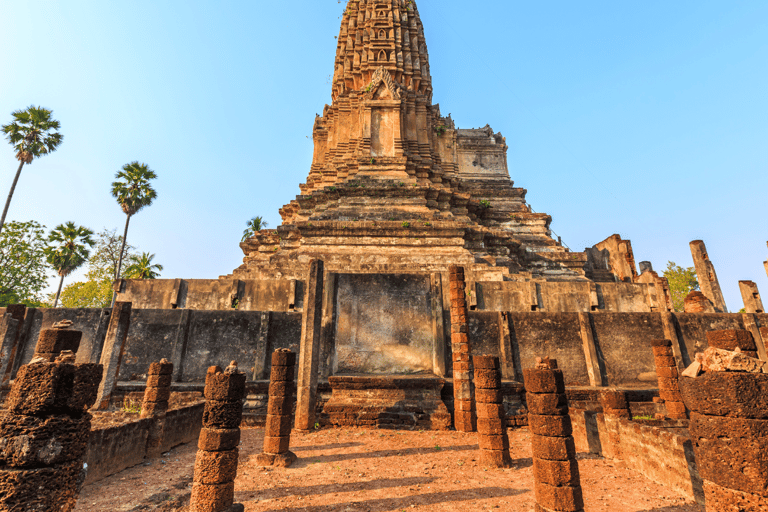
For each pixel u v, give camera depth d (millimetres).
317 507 6191
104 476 7336
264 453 8484
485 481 7398
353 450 9562
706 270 23766
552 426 5770
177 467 8188
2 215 30516
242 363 14492
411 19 32844
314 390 11609
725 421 3852
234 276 19609
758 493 3561
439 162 30000
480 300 17203
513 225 29031
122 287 16953
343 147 28078
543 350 15047
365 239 21672
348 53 31656
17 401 3574
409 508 6176
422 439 10648
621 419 8773
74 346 6559
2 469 3436
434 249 21375
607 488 7156
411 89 29672
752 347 4758
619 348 15203
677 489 6789
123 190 37188
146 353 14602
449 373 14023
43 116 32531
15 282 36938
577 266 26078
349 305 14742
